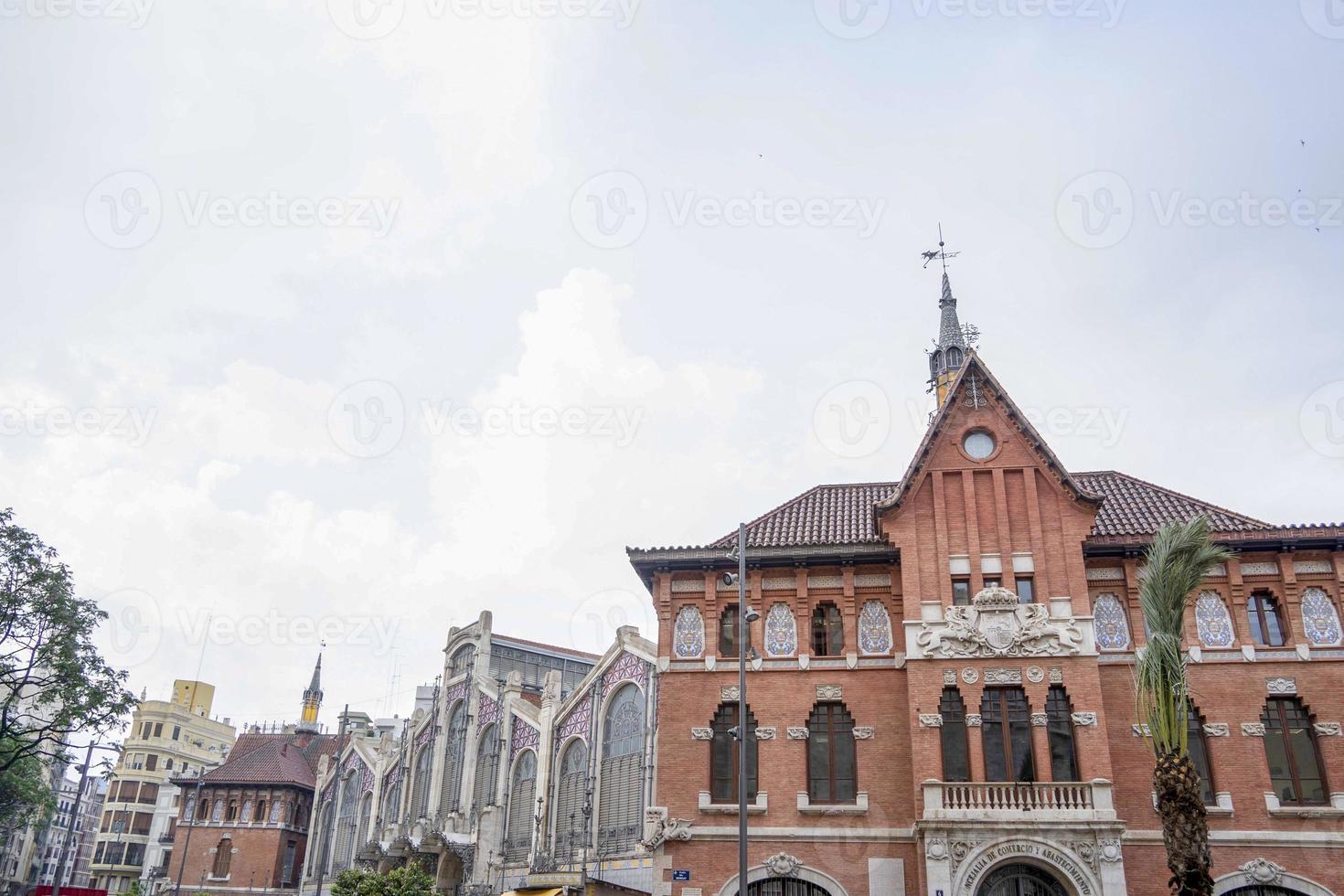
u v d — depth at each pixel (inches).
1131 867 1154.7
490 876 2076.8
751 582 1375.5
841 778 1275.8
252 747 3484.3
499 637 2561.5
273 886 3006.9
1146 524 1342.3
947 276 3499.0
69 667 1616.6
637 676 1820.9
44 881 5221.5
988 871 1126.4
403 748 2691.9
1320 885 1121.4
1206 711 1214.3
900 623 1325.0
